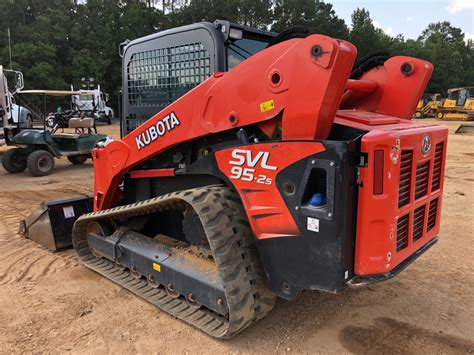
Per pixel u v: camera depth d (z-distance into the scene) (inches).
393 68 126.2
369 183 89.2
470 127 797.9
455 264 169.0
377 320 124.6
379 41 2497.5
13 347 110.0
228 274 104.0
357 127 96.5
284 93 94.3
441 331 119.3
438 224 124.3
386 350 109.8
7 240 194.5
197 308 122.7
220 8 1930.4
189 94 115.3
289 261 98.8
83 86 1566.2
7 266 163.9
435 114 1336.1
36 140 369.4
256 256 109.6
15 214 242.2
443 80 2792.8
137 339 114.0
